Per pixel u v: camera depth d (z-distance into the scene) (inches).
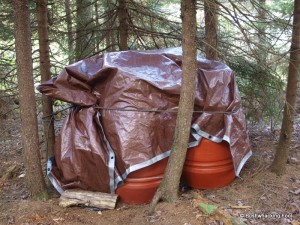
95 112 144.5
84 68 149.9
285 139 164.6
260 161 182.9
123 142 136.3
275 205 141.5
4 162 208.8
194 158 150.5
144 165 135.6
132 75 140.3
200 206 131.4
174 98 144.0
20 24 141.3
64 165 144.4
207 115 146.6
